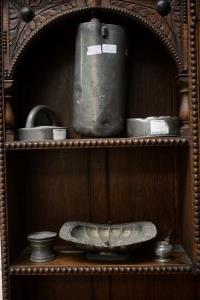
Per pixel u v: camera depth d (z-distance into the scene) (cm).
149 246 118
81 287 128
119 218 127
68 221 124
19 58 108
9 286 106
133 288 127
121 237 116
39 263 109
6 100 109
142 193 127
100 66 109
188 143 105
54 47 128
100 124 111
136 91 128
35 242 111
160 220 127
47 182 128
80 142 106
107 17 118
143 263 107
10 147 106
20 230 122
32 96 128
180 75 106
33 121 115
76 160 128
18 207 120
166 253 110
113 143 105
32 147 106
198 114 103
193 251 104
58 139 111
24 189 128
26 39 107
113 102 111
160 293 127
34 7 107
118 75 112
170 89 128
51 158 128
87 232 119
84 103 111
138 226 118
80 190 128
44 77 128
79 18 119
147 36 128
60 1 107
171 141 105
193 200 103
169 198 127
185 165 114
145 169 128
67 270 106
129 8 106
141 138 106
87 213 128
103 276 127
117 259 110
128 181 128
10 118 109
